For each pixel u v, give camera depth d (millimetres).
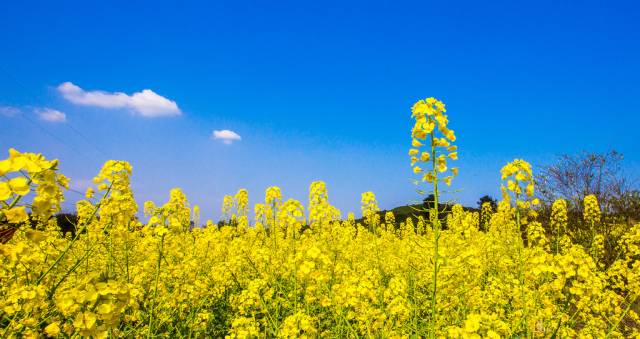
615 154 14578
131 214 4172
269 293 5453
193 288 5820
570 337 4684
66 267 5453
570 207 14727
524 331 4766
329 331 4938
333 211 8383
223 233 9898
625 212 13828
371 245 8148
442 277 5480
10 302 3381
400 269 7617
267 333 5129
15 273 3994
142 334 4672
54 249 4898
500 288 5965
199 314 5629
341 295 4668
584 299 4090
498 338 3201
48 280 4145
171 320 5398
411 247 7609
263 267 6570
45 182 2375
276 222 7582
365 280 4855
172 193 8828
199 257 7766
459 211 11312
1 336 3104
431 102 4141
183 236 9156
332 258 6254
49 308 3473
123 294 2428
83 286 2402
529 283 4859
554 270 3980
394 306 4477
